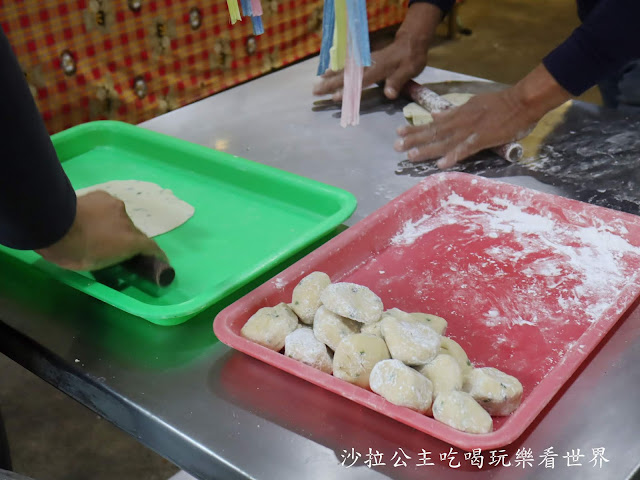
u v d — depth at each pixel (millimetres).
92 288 852
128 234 826
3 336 849
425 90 1374
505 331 798
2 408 1757
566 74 1134
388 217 980
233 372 747
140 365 766
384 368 648
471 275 901
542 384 652
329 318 730
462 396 625
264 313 761
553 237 967
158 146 1293
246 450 644
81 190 1203
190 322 836
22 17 1987
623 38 1095
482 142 1168
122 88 2318
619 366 720
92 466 1602
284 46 2805
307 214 1101
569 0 4117
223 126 1386
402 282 896
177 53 2441
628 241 939
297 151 1270
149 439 718
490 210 1040
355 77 719
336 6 689
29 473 1572
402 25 1497
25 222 682
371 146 1272
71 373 767
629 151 1185
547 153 1200
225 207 1135
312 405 692
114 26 2219
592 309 825
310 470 617
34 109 665
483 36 3701
